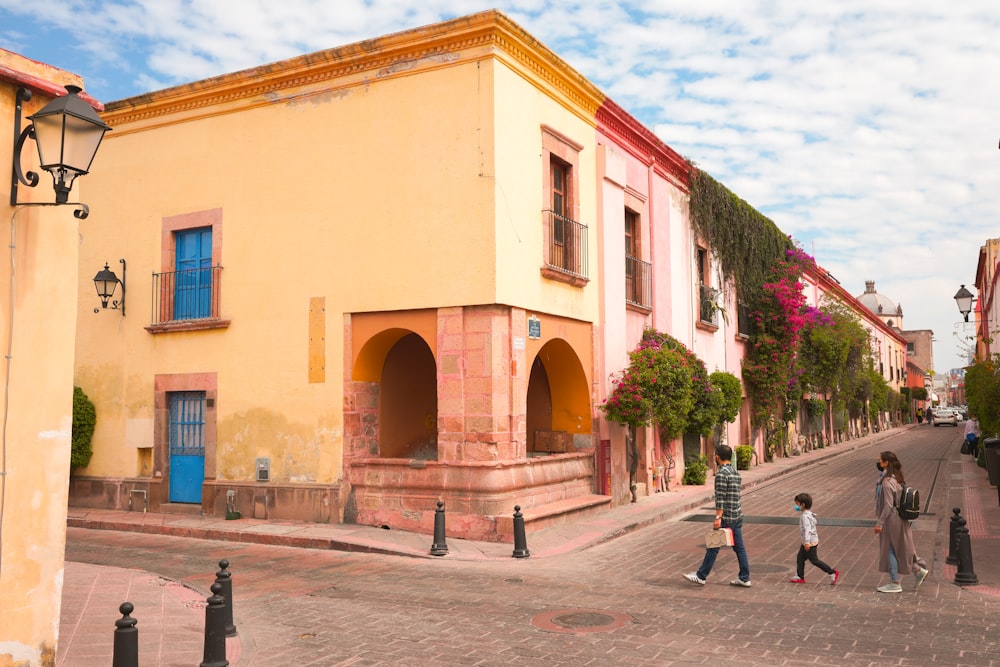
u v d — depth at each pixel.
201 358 15.09
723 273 23.78
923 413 86.06
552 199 14.81
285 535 12.58
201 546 12.48
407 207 13.39
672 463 19.38
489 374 12.59
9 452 5.77
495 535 12.25
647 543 12.72
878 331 59.16
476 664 6.61
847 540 12.69
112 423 15.92
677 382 16.05
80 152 5.60
